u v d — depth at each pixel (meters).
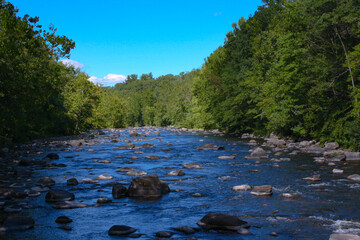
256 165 19.22
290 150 27.78
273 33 43.75
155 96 187.88
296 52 30.22
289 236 7.30
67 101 56.53
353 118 27.00
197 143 37.69
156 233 7.46
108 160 21.36
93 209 9.65
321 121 30.73
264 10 52.06
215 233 7.52
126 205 10.16
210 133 62.44
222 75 60.47
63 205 9.73
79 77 59.16
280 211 9.41
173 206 10.04
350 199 10.80
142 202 10.58
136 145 34.53
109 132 70.19
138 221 8.49
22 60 20.28
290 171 16.88
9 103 22.09
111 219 8.66
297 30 31.59
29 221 7.88
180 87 130.00
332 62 28.16
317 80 28.89
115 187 11.46
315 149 27.22
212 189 12.63
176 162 20.94
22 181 13.77
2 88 20.42
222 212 9.35
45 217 8.73
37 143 35.66
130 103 160.38
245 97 49.47
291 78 31.80
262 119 49.06
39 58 22.25
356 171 16.59
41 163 19.05
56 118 50.34
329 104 29.56
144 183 11.48
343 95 28.50
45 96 25.27
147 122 153.38
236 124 56.66
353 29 25.80
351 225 8.09
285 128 39.62
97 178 14.89
